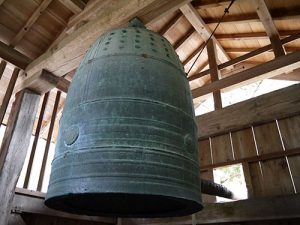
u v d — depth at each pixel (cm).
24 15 434
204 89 554
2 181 359
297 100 411
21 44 462
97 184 129
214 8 566
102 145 140
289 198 348
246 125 454
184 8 564
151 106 154
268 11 492
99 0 402
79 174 135
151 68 172
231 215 385
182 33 641
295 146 396
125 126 144
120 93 156
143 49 183
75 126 153
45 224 412
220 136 484
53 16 448
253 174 421
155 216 192
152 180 133
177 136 154
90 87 165
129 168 133
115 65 170
